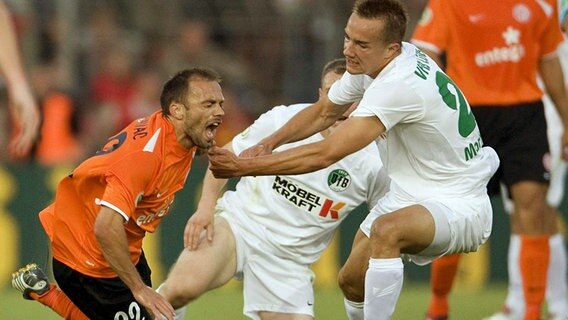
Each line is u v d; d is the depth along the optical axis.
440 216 22.08
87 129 46.22
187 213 40.53
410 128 22.14
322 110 23.70
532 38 29.39
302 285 24.61
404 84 21.48
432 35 29.42
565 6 30.97
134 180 19.73
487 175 23.22
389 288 21.98
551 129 32.62
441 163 22.61
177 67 47.81
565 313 31.53
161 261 40.44
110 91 46.75
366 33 21.45
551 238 31.42
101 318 21.56
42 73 45.75
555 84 29.94
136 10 48.34
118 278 21.27
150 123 20.38
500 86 29.38
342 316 33.16
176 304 23.61
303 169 21.19
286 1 47.56
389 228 21.84
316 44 46.78
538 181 29.20
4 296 38.56
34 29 45.97
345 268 23.80
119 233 19.59
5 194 40.09
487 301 38.09
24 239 40.16
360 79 22.95
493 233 42.31
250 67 47.53
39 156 45.19
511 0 29.33
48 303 22.42
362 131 21.33
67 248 21.12
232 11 47.84
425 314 33.41
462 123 22.45
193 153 20.83
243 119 47.12
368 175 24.25
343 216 24.55
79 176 20.41
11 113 45.16
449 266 29.53
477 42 29.31
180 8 48.28
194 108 20.16
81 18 47.25
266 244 24.36
